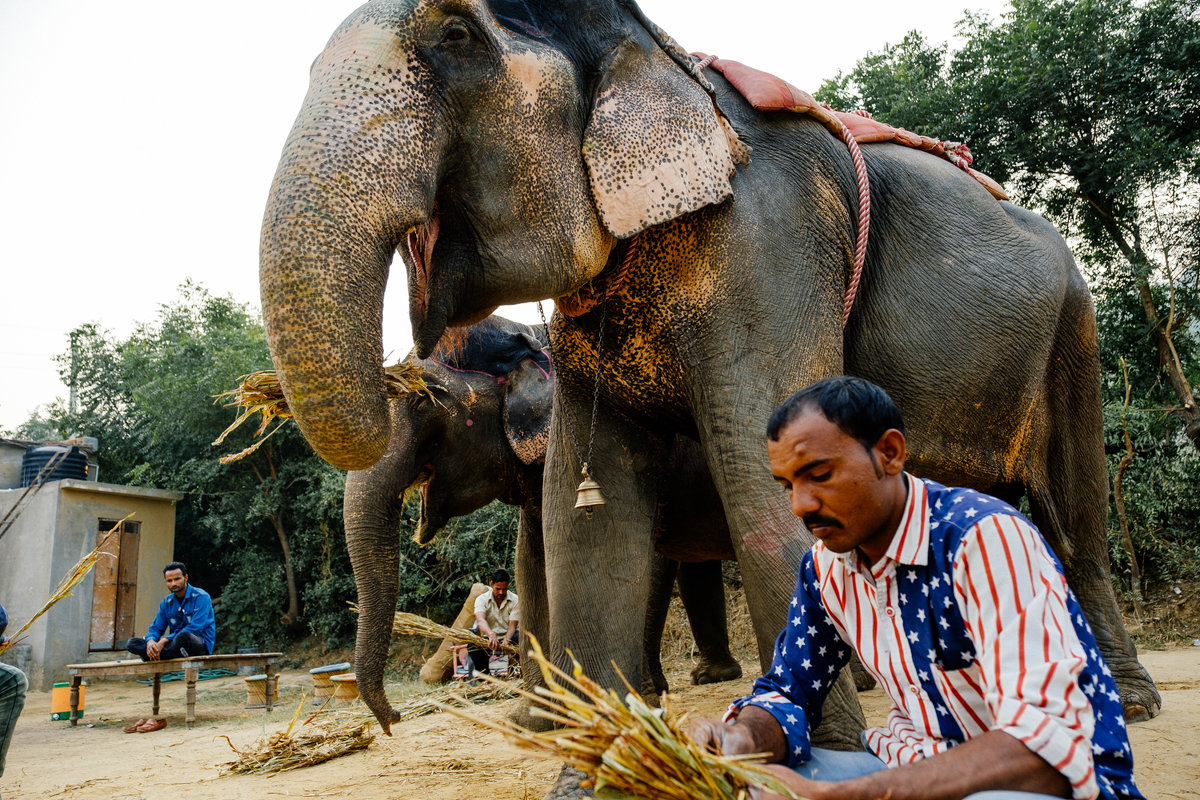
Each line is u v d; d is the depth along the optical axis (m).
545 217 2.80
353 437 2.28
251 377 3.46
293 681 14.19
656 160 2.95
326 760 4.82
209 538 20.48
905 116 12.24
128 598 17.33
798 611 1.88
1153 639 9.43
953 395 3.76
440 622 14.92
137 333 21.05
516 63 2.80
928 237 3.82
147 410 19.97
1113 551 10.47
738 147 3.24
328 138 2.42
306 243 2.28
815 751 1.84
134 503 17.66
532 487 6.45
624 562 3.31
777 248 3.15
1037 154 11.76
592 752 1.43
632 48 3.09
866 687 5.59
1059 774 1.31
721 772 1.39
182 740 6.96
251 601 18.03
